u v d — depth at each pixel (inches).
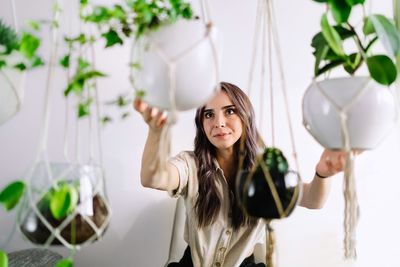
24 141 49.2
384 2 50.3
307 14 51.4
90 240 22.3
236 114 41.4
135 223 52.2
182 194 43.6
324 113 21.4
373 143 22.0
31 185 21.5
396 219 50.4
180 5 21.0
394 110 21.9
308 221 51.0
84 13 44.3
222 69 51.6
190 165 43.0
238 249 42.0
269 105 51.3
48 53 46.7
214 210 41.7
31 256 40.3
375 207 50.4
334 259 50.6
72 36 45.4
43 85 49.0
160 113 24.1
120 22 22.0
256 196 21.7
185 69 19.2
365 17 23.5
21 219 22.0
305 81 51.4
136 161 51.6
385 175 50.5
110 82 50.2
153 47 19.2
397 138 49.9
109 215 23.1
